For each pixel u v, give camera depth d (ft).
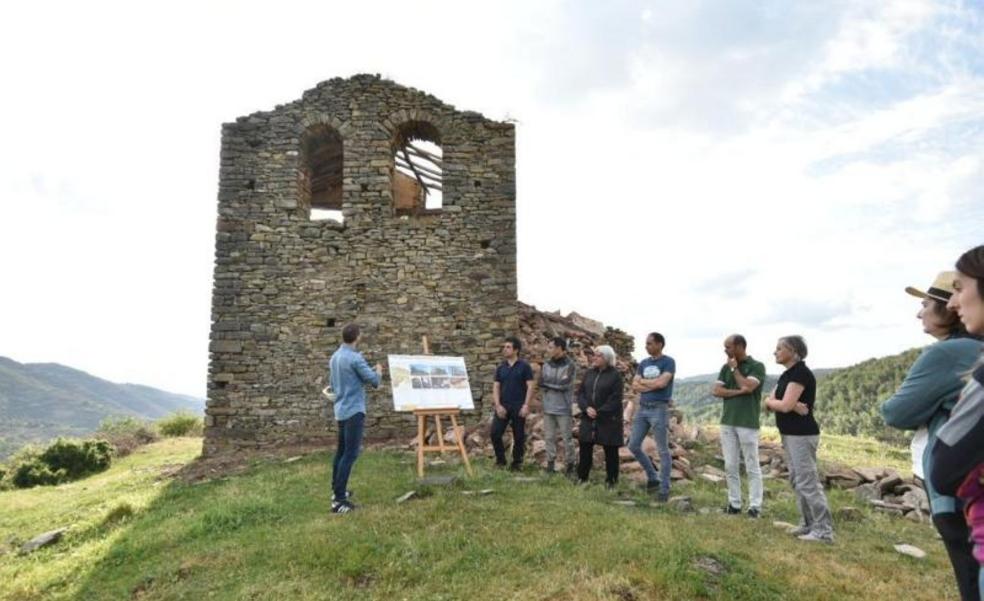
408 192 56.13
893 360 208.13
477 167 44.73
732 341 24.77
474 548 18.26
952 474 7.32
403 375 29.14
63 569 21.12
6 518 30.48
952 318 11.51
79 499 33.09
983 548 7.07
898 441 61.77
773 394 22.12
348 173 44.14
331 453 36.73
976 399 7.25
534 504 22.70
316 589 16.38
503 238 43.93
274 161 43.88
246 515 23.61
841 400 205.87
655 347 26.76
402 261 43.37
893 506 28.94
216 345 41.63
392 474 29.27
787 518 24.58
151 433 66.28
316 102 44.73
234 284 42.39
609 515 21.24
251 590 16.55
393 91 45.06
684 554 17.39
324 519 21.91
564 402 29.76
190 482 33.27
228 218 43.01
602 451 32.86
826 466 34.42
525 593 15.46
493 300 43.21
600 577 15.87
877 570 18.21
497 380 31.30
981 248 8.19
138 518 26.55
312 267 42.98
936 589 17.02
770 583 16.34
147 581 18.67
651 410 26.37
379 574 16.99
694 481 30.86
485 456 34.24
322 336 42.16
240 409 41.04
